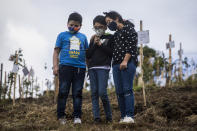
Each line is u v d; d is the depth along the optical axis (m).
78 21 4.47
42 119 4.84
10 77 7.84
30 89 8.93
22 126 3.90
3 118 5.14
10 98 8.08
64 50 4.43
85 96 8.99
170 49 9.16
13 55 6.95
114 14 4.21
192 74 11.75
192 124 4.22
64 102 4.39
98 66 4.33
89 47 4.52
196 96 6.43
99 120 4.31
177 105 5.23
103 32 4.43
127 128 3.73
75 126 4.02
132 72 3.98
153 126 3.97
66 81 4.35
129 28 4.07
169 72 9.27
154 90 8.58
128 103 3.95
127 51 3.94
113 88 11.16
